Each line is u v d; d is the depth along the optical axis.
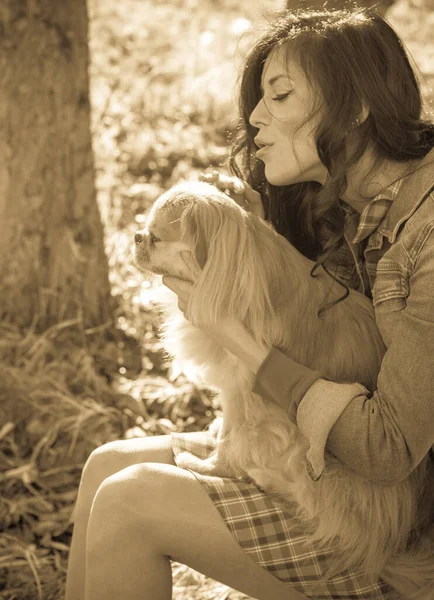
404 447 1.98
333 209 2.45
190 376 2.43
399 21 9.02
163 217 2.25
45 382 3.79
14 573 2.96
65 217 4.15
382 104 2.19
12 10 4.06
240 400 2.27
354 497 2.12
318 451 2.00
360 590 2.11
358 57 2.19
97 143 5.42
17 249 4.11
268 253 2.22
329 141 2.19
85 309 4.18
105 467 2.44
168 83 6.91
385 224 2.22
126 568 2.06
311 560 2.09
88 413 3.62
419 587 2.15
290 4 3.46
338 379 2.22
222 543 2.07
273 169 2.33
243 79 2.47
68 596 2.45
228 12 8.96
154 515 2.05
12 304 4.12
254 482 2.19
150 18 8.48
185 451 2.46
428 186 2.13
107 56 7.17
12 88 4.06
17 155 4.07
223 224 2.19
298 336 2.20
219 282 2.14
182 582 2.92
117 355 4.06
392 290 2.11
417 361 1.98
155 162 5.70
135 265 2.30
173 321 2.37
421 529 2.24
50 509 3.23
